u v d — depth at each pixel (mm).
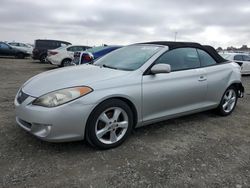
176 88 4051
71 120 3107
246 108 5996
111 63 4293
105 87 3326
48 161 3102
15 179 2715
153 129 4305
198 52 4621
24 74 11695
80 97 3141
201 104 4590
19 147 3414
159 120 4027
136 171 2967
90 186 2662
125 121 3576
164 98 3924
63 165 3029
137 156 3328
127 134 3625
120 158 3256
